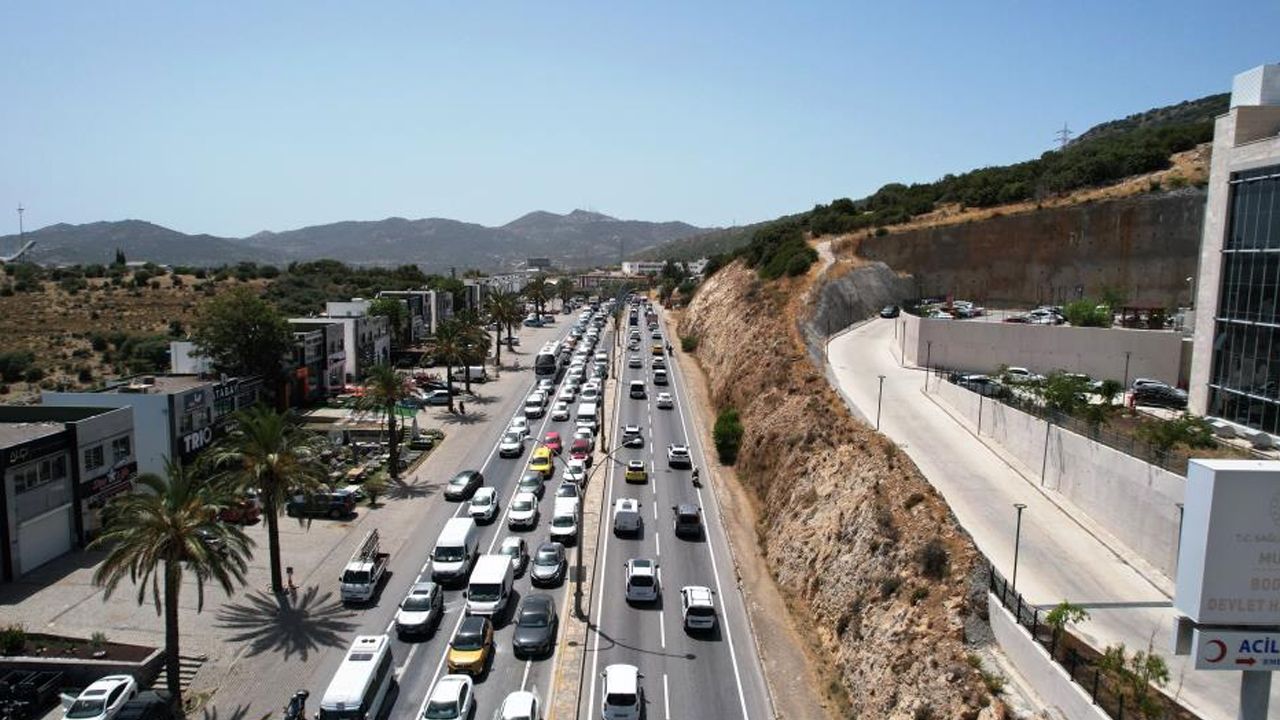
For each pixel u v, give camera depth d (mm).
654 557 50281
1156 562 36469
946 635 31828
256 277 162625
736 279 120875
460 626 37844
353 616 41500
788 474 55125
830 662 37844
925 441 54156
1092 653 28172
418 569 47219
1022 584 34531
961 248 109312
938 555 35469
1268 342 46906
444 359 100500
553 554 46875
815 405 59250
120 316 127312
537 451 67500
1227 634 21219
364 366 102062
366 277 179750
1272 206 46875
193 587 44125
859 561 40156
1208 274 52219
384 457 68625
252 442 43062
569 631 40469
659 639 40188
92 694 32125
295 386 84562
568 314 198750
